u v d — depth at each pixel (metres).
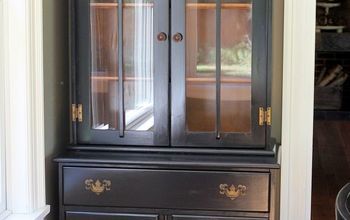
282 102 2.38
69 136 2.45
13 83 2.06
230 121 2.26
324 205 3.88
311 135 2.32
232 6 2.22
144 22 2.27
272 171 2.12
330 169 4.66
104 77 2.30
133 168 2.18
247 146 2.26
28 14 2.03
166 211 2.18
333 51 6.39
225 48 2.25
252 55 2.23
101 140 2.31
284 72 2.30
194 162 2.15
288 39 2.28
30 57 2.05
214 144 2.27
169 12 2.24
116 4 2.27
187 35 2.25
